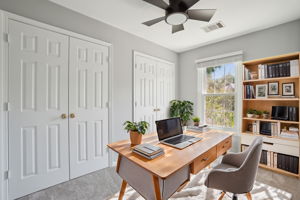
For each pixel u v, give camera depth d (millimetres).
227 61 3059
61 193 1805
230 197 1693
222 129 3211
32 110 1777
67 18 2051
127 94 2779
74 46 2113
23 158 1719
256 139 1497
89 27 2270
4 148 1596
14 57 1653
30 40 1755
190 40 3150
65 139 2037
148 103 3193
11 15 1621
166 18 1822
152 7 2020
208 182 1367
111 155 2529
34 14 1788
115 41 2588
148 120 3191
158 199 1031
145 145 1395
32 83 1773
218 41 3203
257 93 2576
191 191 1787
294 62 2119
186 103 3561
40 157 1836
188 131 2168
